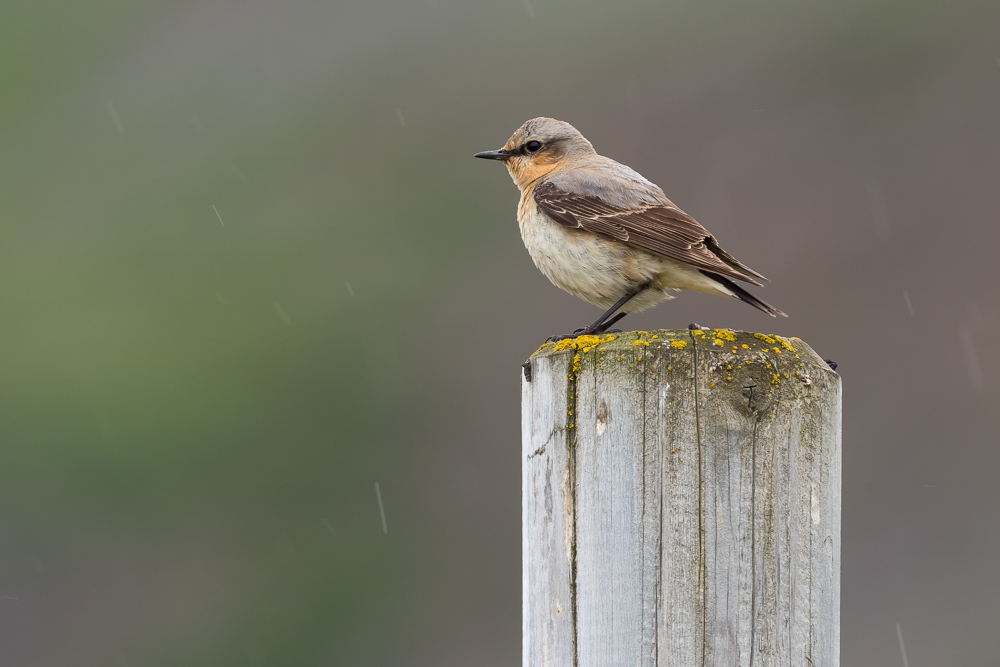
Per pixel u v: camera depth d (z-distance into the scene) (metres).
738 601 4.32
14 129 24.86
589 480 4.48
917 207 19.38
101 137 24.34
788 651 4.34
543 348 4.86
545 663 4.57
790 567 4.37
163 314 19.95
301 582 17.09
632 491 4.41
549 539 4.59
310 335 19.27
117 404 18.23
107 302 20.42
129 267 21.19
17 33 26.34
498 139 22.31
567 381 4.56
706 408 4.38
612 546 4.42
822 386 4.50
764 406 4.38
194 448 17.80
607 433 4.46
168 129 24.55
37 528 17.58
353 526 17.34
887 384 17.44
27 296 20.73
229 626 16.62
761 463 4.36
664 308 17.42
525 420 4.81
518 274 19.81
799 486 4.41
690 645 4.31
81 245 22.02
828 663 4.44
